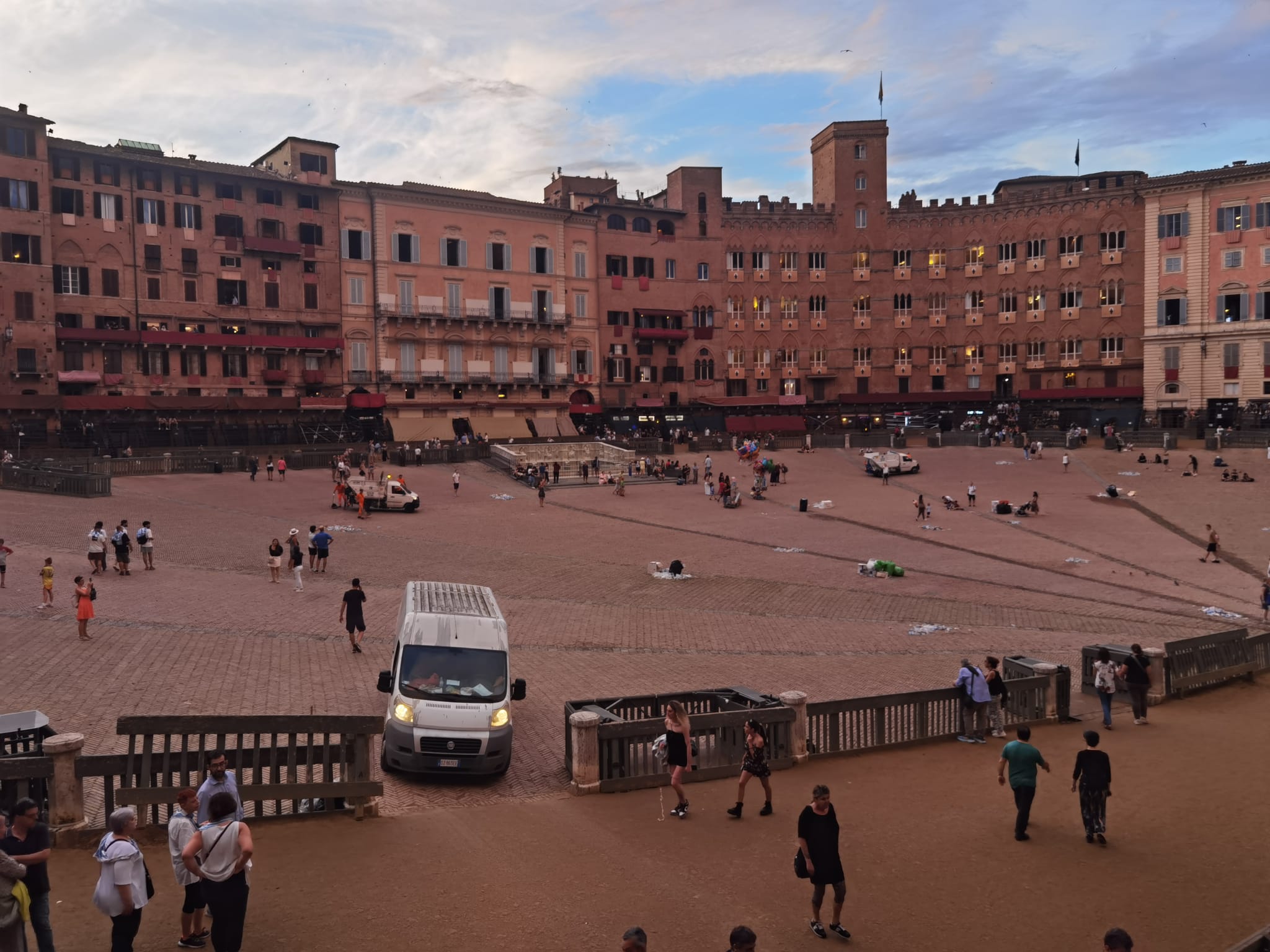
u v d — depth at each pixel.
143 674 20.78
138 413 69.94
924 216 97.19
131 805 11.76
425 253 84.06
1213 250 84.62
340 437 77.38
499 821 13.48
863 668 25.19
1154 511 53.25
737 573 38.66
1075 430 76.25
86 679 19.97
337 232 80.06
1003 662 24.03
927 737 18.09
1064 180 103.44
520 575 36.78
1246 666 23.97
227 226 74.94
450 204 85.12
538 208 89.19
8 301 64.88
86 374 67.81
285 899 10.41
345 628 27.00
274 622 27.00
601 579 36.84
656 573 38.06
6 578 29.84
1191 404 85.62
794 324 98.25
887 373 97.81
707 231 97.19
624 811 14.05
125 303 70.31
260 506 49.22
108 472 55.31
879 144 97.62
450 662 17.08
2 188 64.56
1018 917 10.63
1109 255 90.81
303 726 12.75
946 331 96.94
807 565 40.62
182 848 8.88
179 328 72.62
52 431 66.44
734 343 97.75
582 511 53.62
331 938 9.57
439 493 58.06
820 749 16.98
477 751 15.61
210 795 9.42
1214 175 83.81
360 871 11.27
